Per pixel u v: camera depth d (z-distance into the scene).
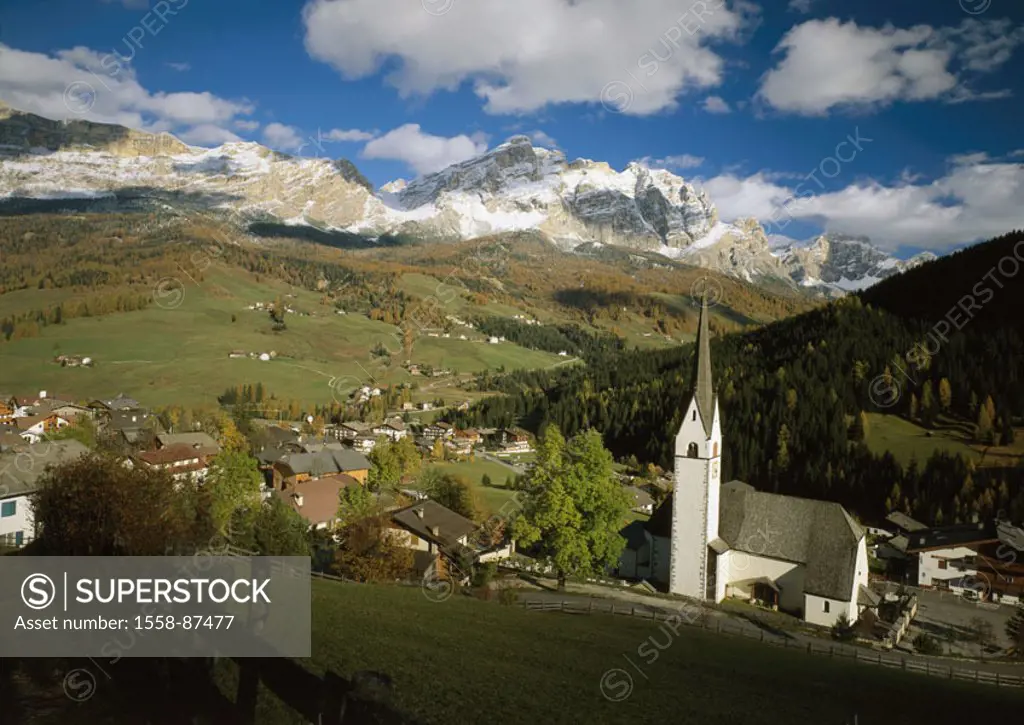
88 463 36.22
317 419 195.50
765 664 43.31
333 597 45.44
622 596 66.44
